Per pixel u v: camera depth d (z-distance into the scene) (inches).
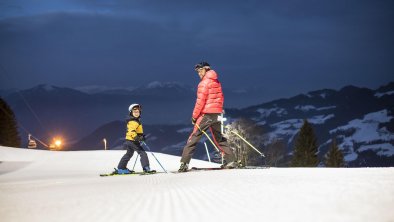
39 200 193.9
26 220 136.4
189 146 383.2
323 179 203.6
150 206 145.1
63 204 169.0
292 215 113.3
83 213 141.9
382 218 105.0
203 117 386.9
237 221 110.7
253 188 179.0
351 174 231.5
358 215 109.0
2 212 159.3
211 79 390.0
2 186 310.7
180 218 119.4
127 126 443.2
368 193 147.1
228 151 393.4
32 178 499.8
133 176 361.4
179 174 331.3
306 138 2566.4
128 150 442.9
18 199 202.2
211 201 148.1
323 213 113.6
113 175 421.4
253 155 1178.0
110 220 124.2
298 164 2536.9
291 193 156.8
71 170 623.8
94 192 210.5
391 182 177.2
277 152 2101.4
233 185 195.8
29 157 768.3
